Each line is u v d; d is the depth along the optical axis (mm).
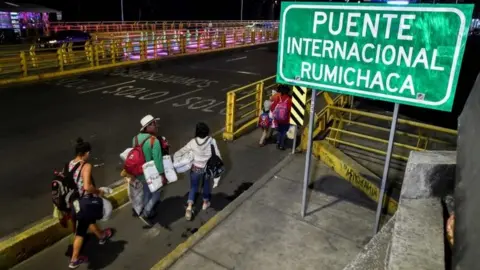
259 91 9852
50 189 5855
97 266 4199
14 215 5051
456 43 3021
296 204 5289
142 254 4461
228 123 8562
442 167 2527
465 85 23094
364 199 5484
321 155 6883
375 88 3582
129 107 11180
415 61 3264
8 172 6410
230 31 34125
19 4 29906
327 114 8758
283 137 8055
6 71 13891
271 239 4449
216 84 15547
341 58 3727
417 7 3129
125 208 5504
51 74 14945
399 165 6809
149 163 4586
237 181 6562
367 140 8281
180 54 22719
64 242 4625
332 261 4074
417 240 2031
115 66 17984
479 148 1575
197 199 5836
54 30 30625
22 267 4121
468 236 1421
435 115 14562
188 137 8695
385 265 2117
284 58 4160
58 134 8492
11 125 9031
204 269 3900
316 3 3729
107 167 6762
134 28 37500
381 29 3379
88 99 12016
